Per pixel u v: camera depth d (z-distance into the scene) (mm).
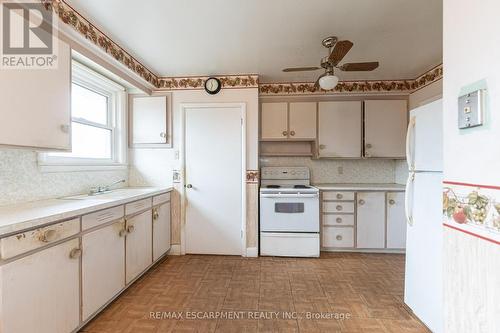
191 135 3393
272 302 2201
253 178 3357
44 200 2064
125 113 3291
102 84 2844
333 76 2342
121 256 2201
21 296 1308
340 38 2402
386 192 3404
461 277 1117
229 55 2768
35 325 1383
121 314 2004
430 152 1836
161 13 1997
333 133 3611
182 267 2965
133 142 3371
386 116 3553
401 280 2635
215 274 2768
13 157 1836
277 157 3986
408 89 3566
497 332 938
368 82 3613
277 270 2877
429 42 2498
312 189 3320
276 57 2822
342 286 2500
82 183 2549
